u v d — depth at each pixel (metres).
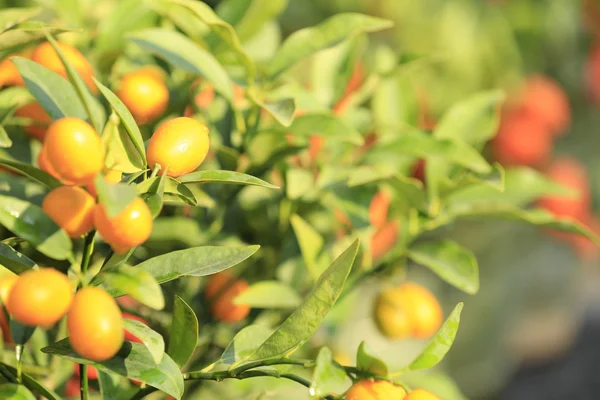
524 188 1.31
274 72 1.23
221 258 1.06
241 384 1.27
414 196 1.24
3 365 1.07
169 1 1.16
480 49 2.53
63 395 1.16
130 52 1.28
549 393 4.27
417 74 2.43
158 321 1.22
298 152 1.22
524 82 2.73
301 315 1.04
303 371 1.31
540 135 2.73
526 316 3.34
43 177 1.05
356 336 2.29
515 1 2.69
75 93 1.08
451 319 1.05
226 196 1.25
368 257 1.27
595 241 1.23
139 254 1.23
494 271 3.00
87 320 0.97
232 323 1.25
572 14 2.83
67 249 1.02
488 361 3.05
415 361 1.05
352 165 1.28
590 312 4.69
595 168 3.14
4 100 1.13
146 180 1.02
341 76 1.32
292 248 1.29
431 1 2.49
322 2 2.37
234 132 1.25
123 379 1.16
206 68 1.19
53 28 1.11
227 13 1.26
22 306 0.97
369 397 1.02
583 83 3.01
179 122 1.03
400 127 1.30
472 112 1.32
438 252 1.26
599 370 4.39
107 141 1.02
